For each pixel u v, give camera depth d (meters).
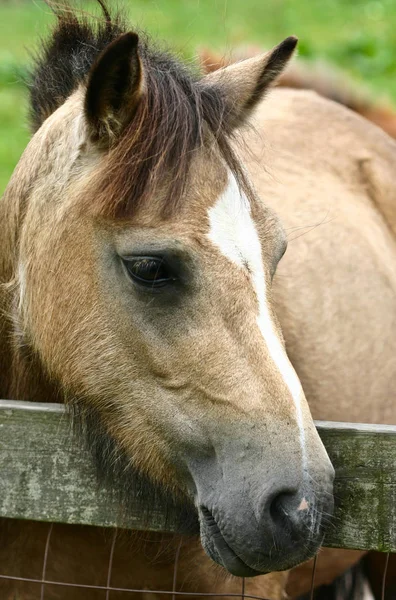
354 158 6.08
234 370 3.29
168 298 3.40
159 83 3.52
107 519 3.47
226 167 3.50
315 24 16.91
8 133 11.77
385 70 13.86
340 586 5.91
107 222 3.47
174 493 3.59
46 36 4.47
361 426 3.24
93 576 4.12
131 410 3.56
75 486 3.42
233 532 3.16
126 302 3.49
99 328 3.56
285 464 3.10
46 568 4.10
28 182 3.96
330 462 3.15
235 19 16.89
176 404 3.41
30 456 3.40
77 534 4.04
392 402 5.25
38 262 3.79
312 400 4.94
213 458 3.34
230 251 3.40
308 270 5.19
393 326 5.40
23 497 3.41
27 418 3.38
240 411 3.25
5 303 4.12
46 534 4.06
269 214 3.73
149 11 12.94
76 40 4.19
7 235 4.09
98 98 3.47
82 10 4.20
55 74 4.23
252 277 3.40
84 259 3.57
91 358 3.59
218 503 3.24
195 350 3.36
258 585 4.29
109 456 3.58
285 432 3.16
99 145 3.61
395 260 5.82
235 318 3.34
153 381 3.47
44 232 3.76
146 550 4.05
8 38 16.08
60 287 3.66
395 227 6.07
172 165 3.41
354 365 5.14
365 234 5.59
